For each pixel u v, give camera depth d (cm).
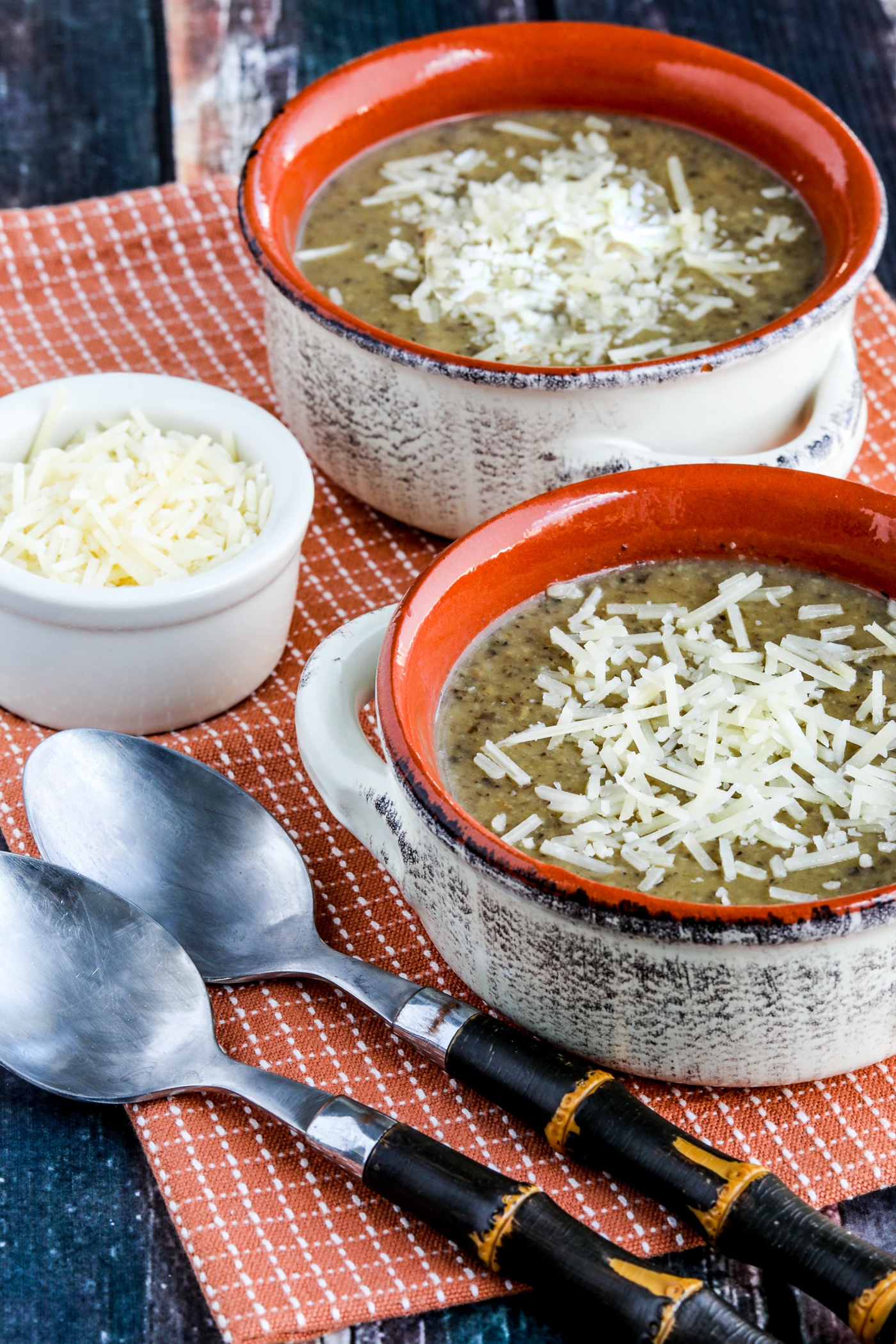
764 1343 62
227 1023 70
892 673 70
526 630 72
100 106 93
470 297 79
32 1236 68
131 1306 67
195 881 71
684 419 75
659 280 80
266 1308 65
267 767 74
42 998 69
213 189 87
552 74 86
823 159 82
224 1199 67
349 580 79
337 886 72
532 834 68
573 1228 64
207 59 95
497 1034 67
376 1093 68
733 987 65
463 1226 64
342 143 84
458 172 84
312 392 78
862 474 81
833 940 64
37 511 75
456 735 70
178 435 77
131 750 73
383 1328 66
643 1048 67
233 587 73
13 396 77
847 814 67
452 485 77
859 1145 67
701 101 85
